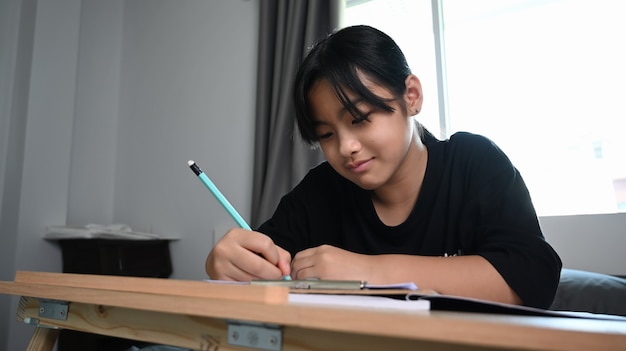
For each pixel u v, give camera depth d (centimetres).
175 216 213
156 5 241
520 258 60
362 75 68
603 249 129
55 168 193
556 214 145
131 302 41
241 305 34
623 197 142
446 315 33
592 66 150
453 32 174
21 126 186
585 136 149
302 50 179
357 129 69
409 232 84
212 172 206
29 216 181
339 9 173
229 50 212
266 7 193
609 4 149
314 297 40
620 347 25
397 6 187
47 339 61
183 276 204
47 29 196
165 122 226
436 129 169
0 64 193
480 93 168
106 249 177
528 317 39
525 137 158
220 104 210
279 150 174
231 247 67
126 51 248
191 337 40
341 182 97
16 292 54
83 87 227
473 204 76
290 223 98
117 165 238
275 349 34
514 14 165
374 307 34
